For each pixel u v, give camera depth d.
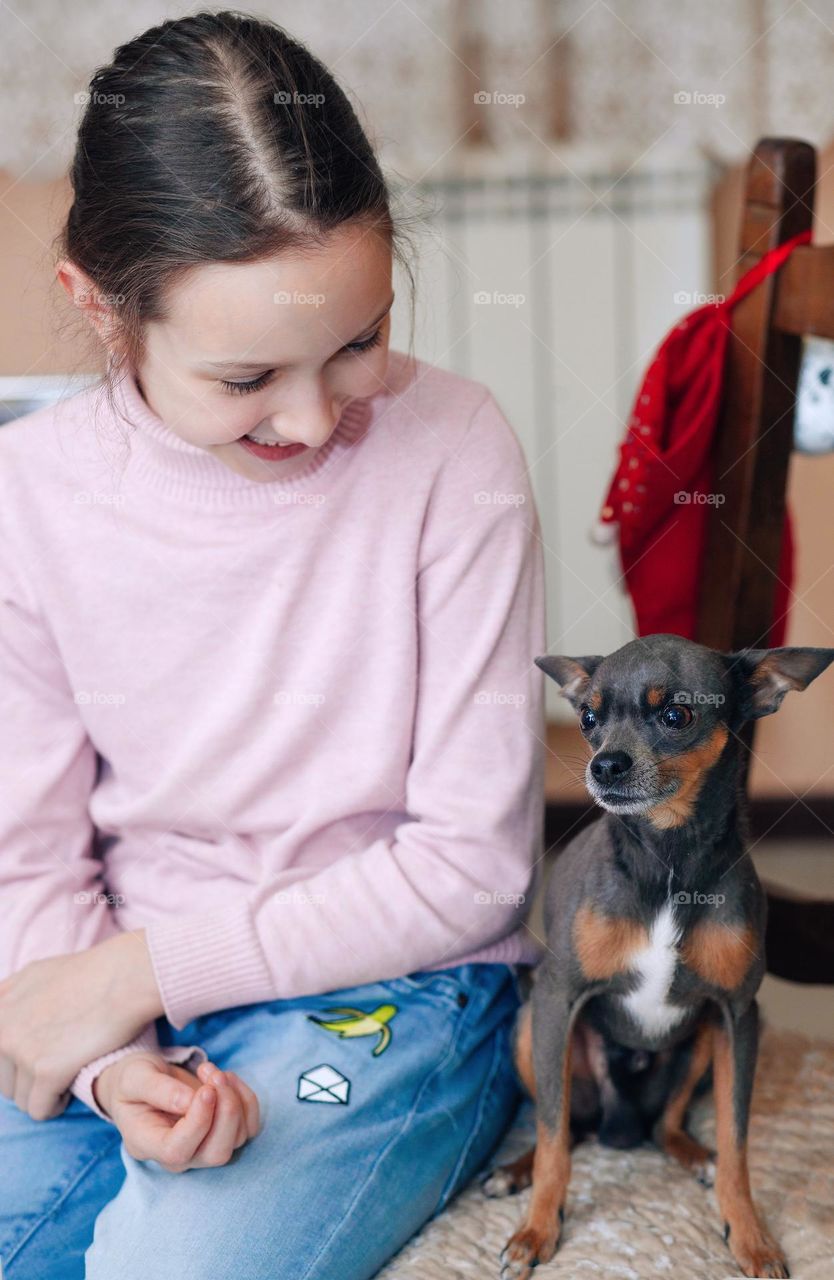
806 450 1.50
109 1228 0.97
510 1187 1.11
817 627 2.81
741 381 1.35
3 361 1.92
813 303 1.25
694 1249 0.99
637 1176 1.10
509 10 2.73
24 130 2.52
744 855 1.03
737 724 1.02
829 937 1.30
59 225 1.29
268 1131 1.01
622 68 2.76
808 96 2.73
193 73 1.00
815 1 2.69
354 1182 1.00
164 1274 0.92
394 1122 1.04
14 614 1.23
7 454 1.23
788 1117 1.14
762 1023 1.31
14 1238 1.02
